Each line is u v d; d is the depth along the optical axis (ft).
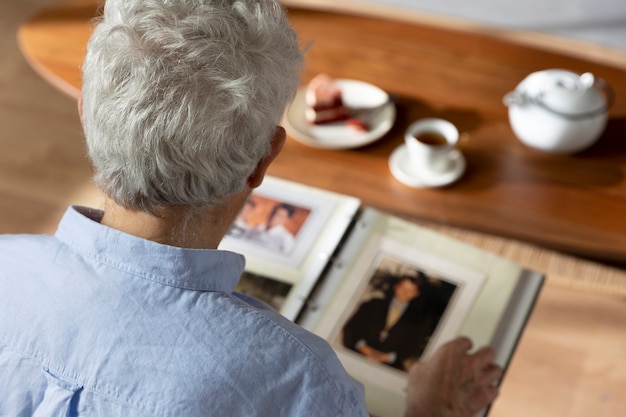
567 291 5.74
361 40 6.38
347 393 2.49
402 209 5.09
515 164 5.37
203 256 2.48
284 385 2.41
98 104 2.39
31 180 8.26
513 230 4.96
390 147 5.53
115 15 2.45
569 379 5.49
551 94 5.27
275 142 2.75
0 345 2.52
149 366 2.37
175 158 2.39
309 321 3.94
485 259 4.19
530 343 5.65
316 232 4.31
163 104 2.34
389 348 3.84
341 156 5.46
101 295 2.47
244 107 2.40
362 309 3.99
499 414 5.38
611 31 8.39
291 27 2.68
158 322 2.42
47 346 2.46
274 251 4.22
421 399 3.50
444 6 9.04
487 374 3.56
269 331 2.46
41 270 2.56
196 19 2.38
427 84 5.98
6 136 8.74
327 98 5.61
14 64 9.71
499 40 6.40
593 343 5.61
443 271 4.14
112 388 2.37
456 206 5.11
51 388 2.44
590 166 5.35
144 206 2.52
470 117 5.71
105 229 2.51
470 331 3.89
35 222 7.86
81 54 6.21
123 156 2.41
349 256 4.22
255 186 2.84
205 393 2.34
